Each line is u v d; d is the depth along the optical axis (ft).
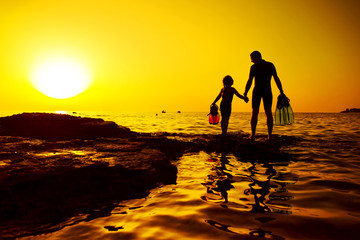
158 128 45.01
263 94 20.63
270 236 5.78
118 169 11.46
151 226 6.57
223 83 23.52
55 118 26.55
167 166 13.08
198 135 28.14
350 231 6.02
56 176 9.96
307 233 5.92
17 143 16.71
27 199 8.32
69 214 7.72
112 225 6.82
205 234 5.95
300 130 39.27
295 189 9.65
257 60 20.85
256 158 16.84
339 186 10.00
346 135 30.42
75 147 16.51
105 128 25.39
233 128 44.60
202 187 10.23
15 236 6.31
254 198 8.66
